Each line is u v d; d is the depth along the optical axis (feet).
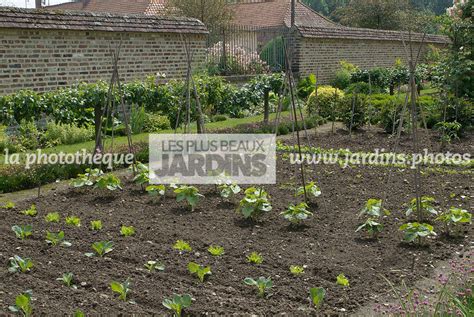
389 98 52.11
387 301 15.38
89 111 37.22
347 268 17.52
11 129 39.37
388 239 20.38
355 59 82.17
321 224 22.11
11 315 13.83
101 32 49.93
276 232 21.16
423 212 22.98
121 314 14.17
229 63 68.03
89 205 24.75
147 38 54.08
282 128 44.04
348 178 29.30
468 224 21.98
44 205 24.77
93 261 17.88
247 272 17.19
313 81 68.69
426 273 17.33
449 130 41.39
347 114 45.03
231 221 22.43
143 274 16.90
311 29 74.59
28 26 43.88
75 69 48.19
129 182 28.48
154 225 21.83
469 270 17.15
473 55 47.09
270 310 14.65
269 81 51.98
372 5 129.39
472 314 13.42
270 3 116.26
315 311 14.67
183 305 14.23
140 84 41.63
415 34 93.91
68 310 14.28
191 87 42.88
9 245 19.21
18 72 44.04
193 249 19.27
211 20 88.38
